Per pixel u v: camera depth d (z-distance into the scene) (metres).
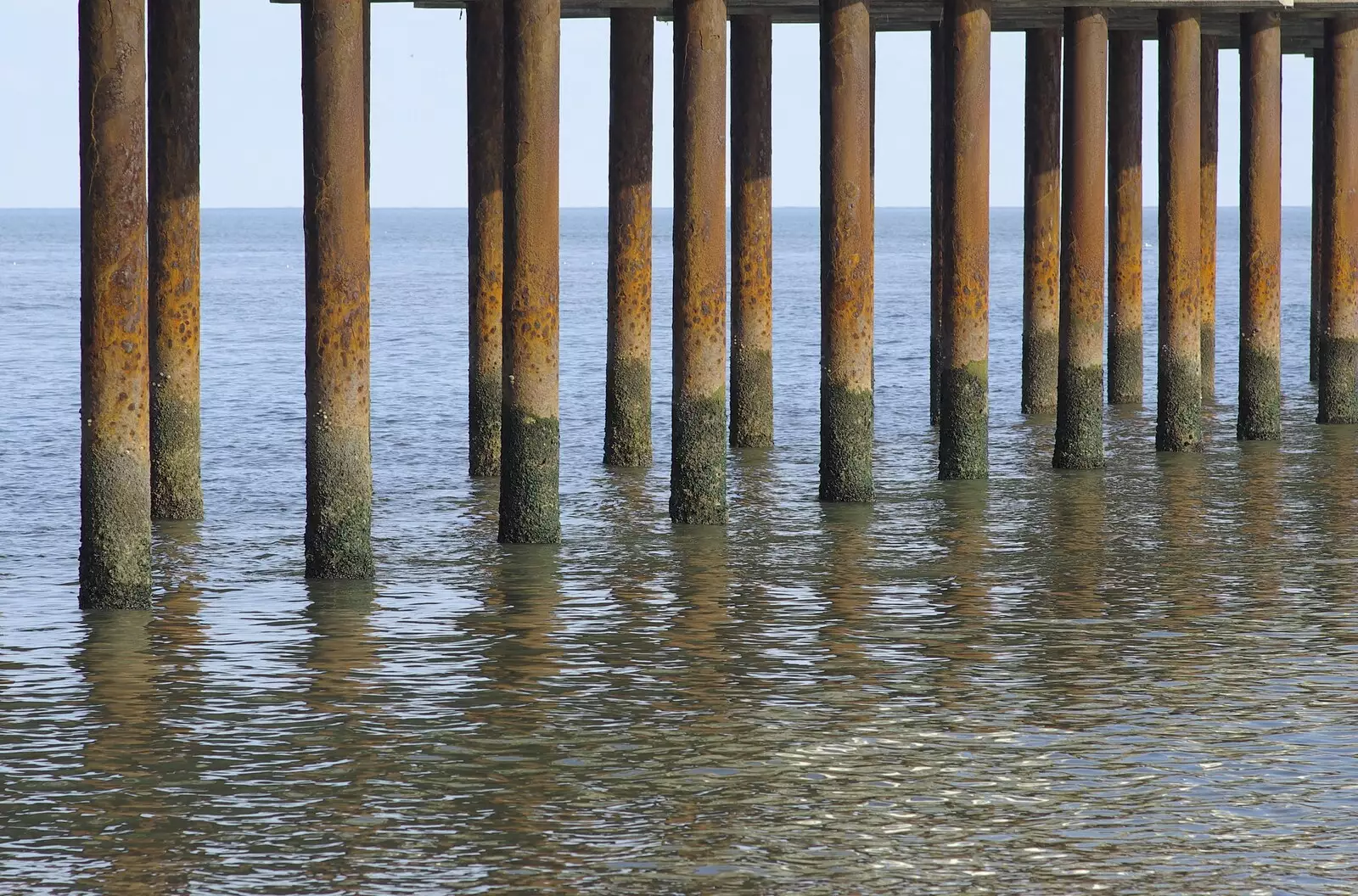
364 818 27.86
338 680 34.69
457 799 28.58
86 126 38.03
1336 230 69.19
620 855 26.50
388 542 47.62
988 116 54.09
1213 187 78.94
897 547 46.97
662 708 33.00
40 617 39.34
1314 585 42.84
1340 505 53.25
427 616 39.56
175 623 38.84
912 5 55.50
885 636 37.94
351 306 41.34
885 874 25.86
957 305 55.69
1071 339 58.97
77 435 71.44
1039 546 47.31
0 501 55.00
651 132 58.84
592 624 38.91
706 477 49.47
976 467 57.12
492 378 58.66
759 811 28.08
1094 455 59.50
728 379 74.19
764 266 63.62
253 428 74.06
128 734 31.55
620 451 60.69
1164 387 63.38
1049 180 70.75
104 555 39.81
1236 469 59.81
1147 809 28.08
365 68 55.50
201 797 28.67
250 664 35.78
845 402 52.59
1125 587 42.53
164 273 49.25
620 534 48.56
